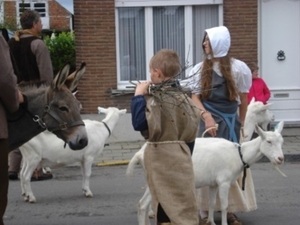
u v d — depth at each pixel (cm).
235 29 1354
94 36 1347
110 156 1226
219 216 845
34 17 1017
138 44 1382
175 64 611
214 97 788
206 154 763
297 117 1392
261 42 1377
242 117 820
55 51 1758
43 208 916
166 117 604
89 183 1032
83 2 1338
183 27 1382
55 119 670
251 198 807
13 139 665
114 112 969
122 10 1370
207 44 780
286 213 876
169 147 607
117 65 1365
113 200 948
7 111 623
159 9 1379
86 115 1345
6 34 891
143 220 764
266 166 1162
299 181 1048
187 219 605
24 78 1003
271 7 1372
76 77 683
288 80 1386
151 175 609
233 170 771
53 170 1159
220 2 1365
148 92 604
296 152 1209
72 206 922
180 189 606
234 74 789
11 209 912
